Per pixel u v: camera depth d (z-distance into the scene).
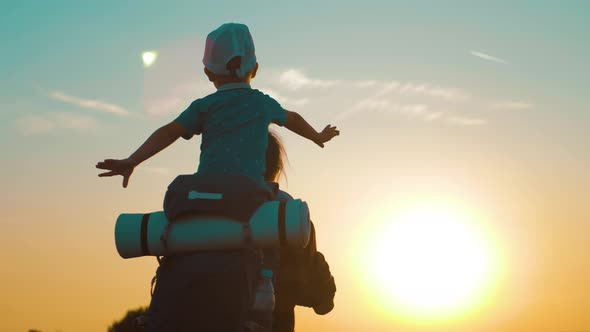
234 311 4.78
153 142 5.05
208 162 5.01
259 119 5.09
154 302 4.86
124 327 6.86
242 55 5.11
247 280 4.82
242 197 4.79
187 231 4.80
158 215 4.88
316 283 5.79
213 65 5.14
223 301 4.78
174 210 4.80
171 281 4.84
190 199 4.80
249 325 4.81
